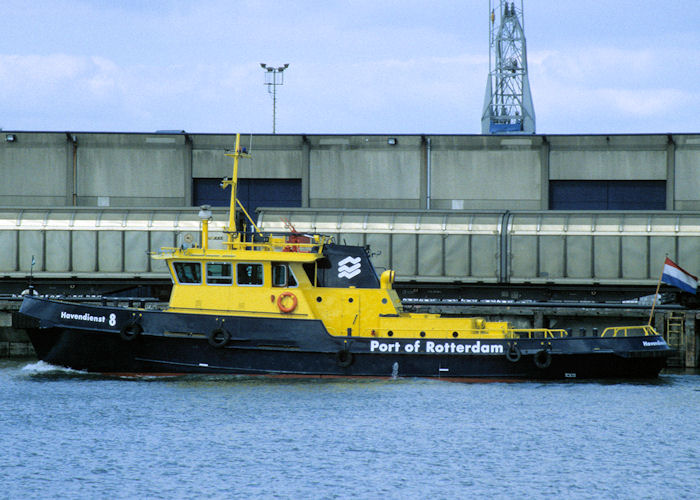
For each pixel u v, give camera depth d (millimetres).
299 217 166000
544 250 160750
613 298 162625
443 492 83438
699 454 93938
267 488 83875
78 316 127000
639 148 169625
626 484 85625
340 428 101812
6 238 165750
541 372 125188
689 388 124375
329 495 82375
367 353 123938
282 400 113375
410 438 98250
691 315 151625
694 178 168250
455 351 124188
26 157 175125
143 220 165500
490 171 172625
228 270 125562
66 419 104500
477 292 164375
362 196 174250
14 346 163250
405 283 164375
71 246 165375
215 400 113375
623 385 125562
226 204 176500
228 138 174500
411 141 173000
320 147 174375
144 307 153375
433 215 164500
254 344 123688
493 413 108562
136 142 174875
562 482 86062
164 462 90250
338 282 126938
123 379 126125
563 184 173250
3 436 97812
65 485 84125
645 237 158375
